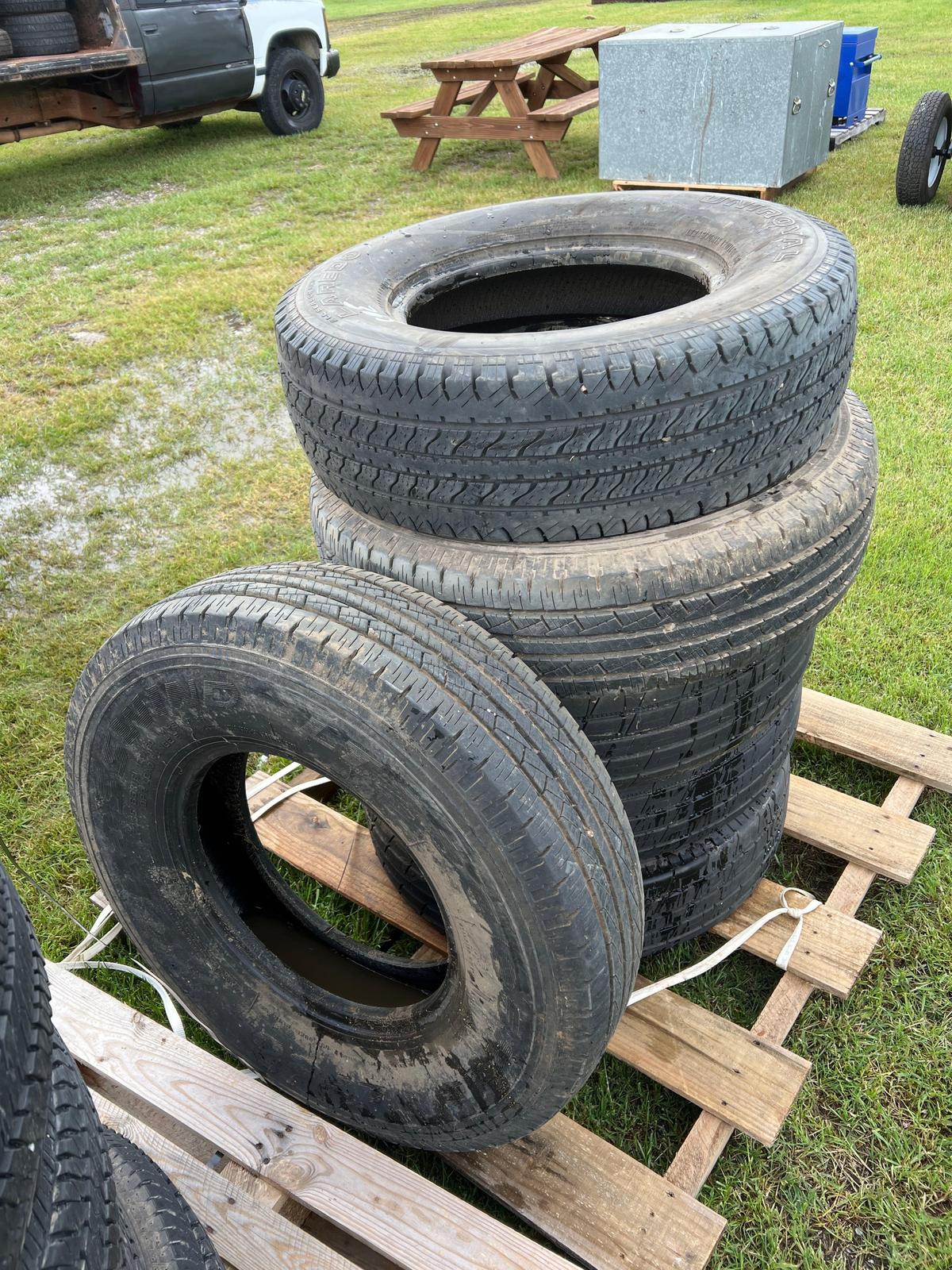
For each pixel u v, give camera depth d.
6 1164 0.87
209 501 4.40
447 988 1.70
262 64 10.28
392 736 1.40
